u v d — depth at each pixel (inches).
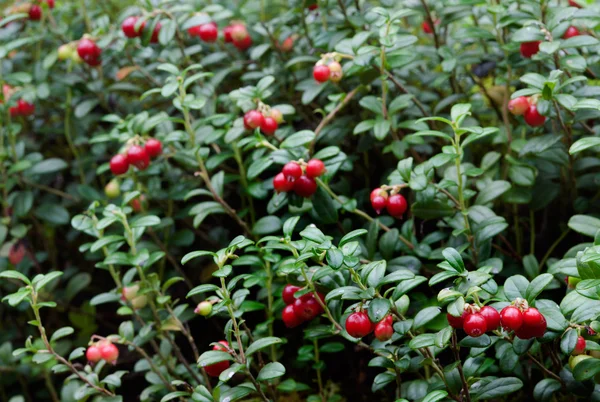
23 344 28.1
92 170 28.8
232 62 27.7
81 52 26.5
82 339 27.7
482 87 25.5
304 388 23.0
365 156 26.0
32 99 27.2
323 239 20.1
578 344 19.8
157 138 25.5
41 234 28.5
